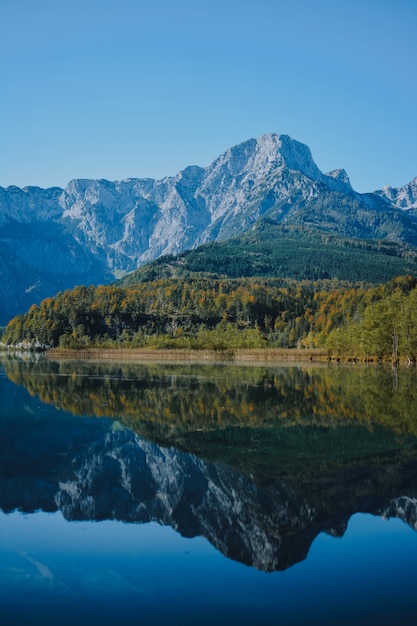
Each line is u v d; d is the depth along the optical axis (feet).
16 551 74.08
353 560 72.23
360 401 217.77
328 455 126.93
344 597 62.69
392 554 73.92
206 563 71.05
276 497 97.04
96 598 61.77
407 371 400.26
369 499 96.78
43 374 363.56
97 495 98.58
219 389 262.47
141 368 440.04
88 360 595.88
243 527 83.61
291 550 75.00
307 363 535.60
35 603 60.80
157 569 69.05
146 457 125.90
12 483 105.70
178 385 282.77
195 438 146.51
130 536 79.77
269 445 137.39
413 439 143.95
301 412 189.26
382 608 60.39
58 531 81.35
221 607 60.23
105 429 159.22
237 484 105.19
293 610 59.88
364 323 523.70
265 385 283.79
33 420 173.47
